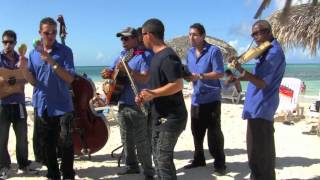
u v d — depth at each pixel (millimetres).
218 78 6266
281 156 7750
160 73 4891
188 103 14711
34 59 5824
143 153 6117
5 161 6555
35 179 6398
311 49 8562
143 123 6105
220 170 6578
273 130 5414
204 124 6574
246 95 5469
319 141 8930
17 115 6531
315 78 40406
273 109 5328
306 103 14820
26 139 6695
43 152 6141
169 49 4922
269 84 5238
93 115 7129
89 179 6414
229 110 12961
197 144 6848
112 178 6449
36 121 6039
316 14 8422
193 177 6484
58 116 5859
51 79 5758
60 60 5750
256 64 5285
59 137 5918
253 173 5496
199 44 6430
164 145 4941
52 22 5742
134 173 6625
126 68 5824
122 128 6387
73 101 6918
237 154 7875
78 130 7008
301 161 7398
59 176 6125
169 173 4980
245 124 10742
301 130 10016
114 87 6164
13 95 6465
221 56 6359
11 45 6422
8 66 6473
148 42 5004
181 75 4875
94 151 7328
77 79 6844
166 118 4926
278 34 8891
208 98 6441
